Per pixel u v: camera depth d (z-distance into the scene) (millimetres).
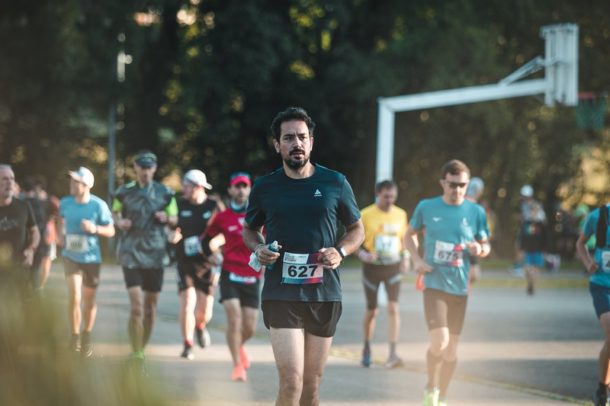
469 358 31859
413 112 97000
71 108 94750
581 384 26844
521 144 99188
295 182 15703
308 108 96625
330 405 22734
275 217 15594
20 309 9109
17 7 91562
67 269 28375
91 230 28250
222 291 26078
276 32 93312
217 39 93562
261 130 99688
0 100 93062
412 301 53500
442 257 22281
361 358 30703
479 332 39438
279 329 15414
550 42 57406
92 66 93562
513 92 56375
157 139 105750
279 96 97562
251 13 92375
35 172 96812
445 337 21938
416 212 22719
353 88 94188
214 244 30422
